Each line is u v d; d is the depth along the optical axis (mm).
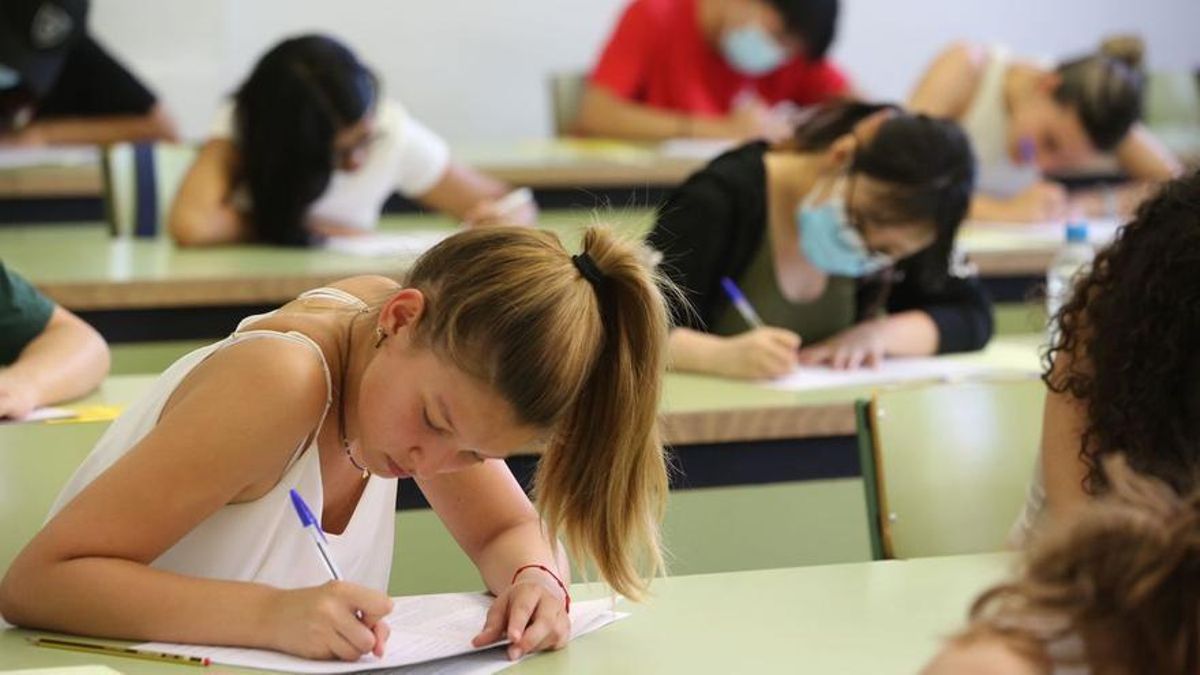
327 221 4676
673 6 6277
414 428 1786
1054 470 2170
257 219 4477
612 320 1858
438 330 1755
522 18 7496
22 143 5727
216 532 1874
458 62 7469
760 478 3062
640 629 1916
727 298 3488
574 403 1886
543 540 2064
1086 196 5480
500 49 7496
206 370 1860
